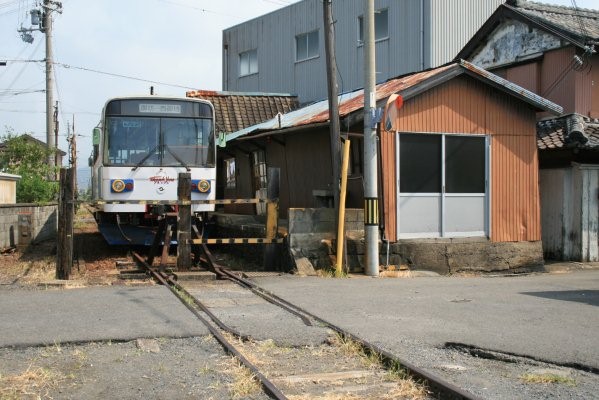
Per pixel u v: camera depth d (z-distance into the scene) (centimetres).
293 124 1309
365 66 1075
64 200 972
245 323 671
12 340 579
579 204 1370
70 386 467
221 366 520
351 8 2445
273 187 1132
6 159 2530
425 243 1171
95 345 580
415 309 754
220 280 1010
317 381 488
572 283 1009
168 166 1291
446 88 1200
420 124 1174
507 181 1254
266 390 455
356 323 672
